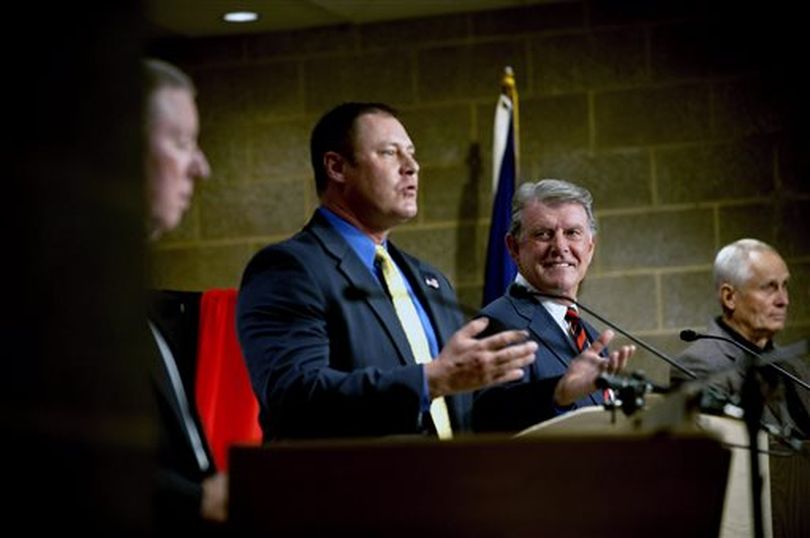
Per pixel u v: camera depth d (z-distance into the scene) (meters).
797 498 5.94
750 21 9.23
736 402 4.29
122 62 2.01
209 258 9.73
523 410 4.85
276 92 9.71
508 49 9.45
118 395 1.97
